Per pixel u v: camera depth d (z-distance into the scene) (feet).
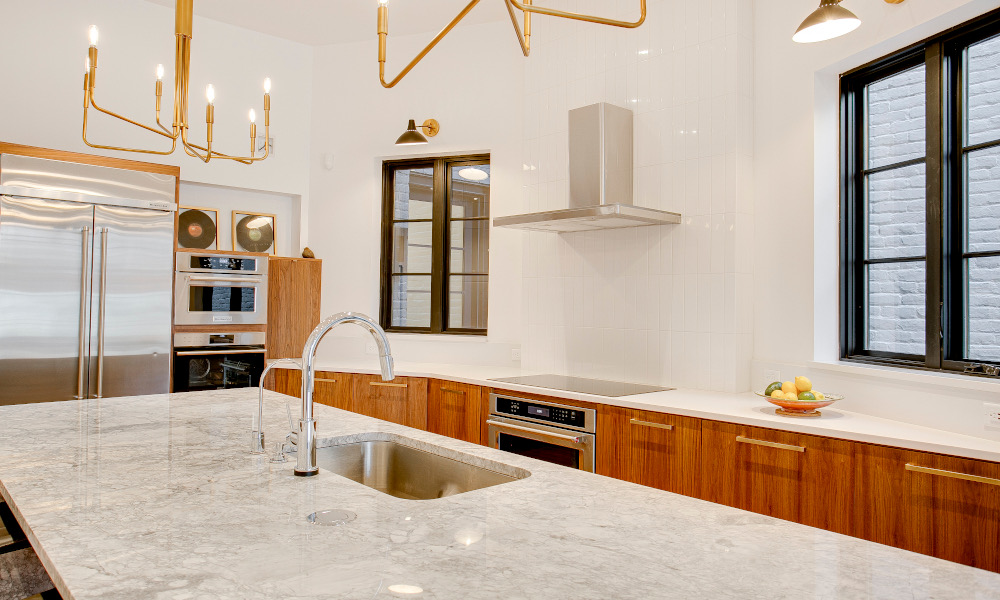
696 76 10.57
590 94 12.14
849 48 8.70
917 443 6.48
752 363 10.20
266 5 14.17
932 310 7.80
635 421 9.18
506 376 12.20
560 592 2.86
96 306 12.03
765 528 3.78
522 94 14.32
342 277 15.90
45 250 11.57
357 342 15.78
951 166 7.72
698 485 8.51
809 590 2.89
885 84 8.96
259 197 15.99
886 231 8.92
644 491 4.57
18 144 11.77
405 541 3.51
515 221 11.16
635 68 11.44
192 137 14.61
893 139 8.82
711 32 10.40
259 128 15.56
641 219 10.23
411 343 15.26
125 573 3.03
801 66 9.50
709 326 10.33
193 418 7.13
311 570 3.09
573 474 5.04
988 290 7.36
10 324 11.27
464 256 15.42
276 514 3.95
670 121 10.91
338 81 16.17
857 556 3.33
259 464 5.19
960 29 7.51
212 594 2.81
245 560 3.21
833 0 6.64
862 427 7.30
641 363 11.23
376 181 15.84
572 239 12.39
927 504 6.39
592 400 9.82
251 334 14.10
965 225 7.63
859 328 9.27
